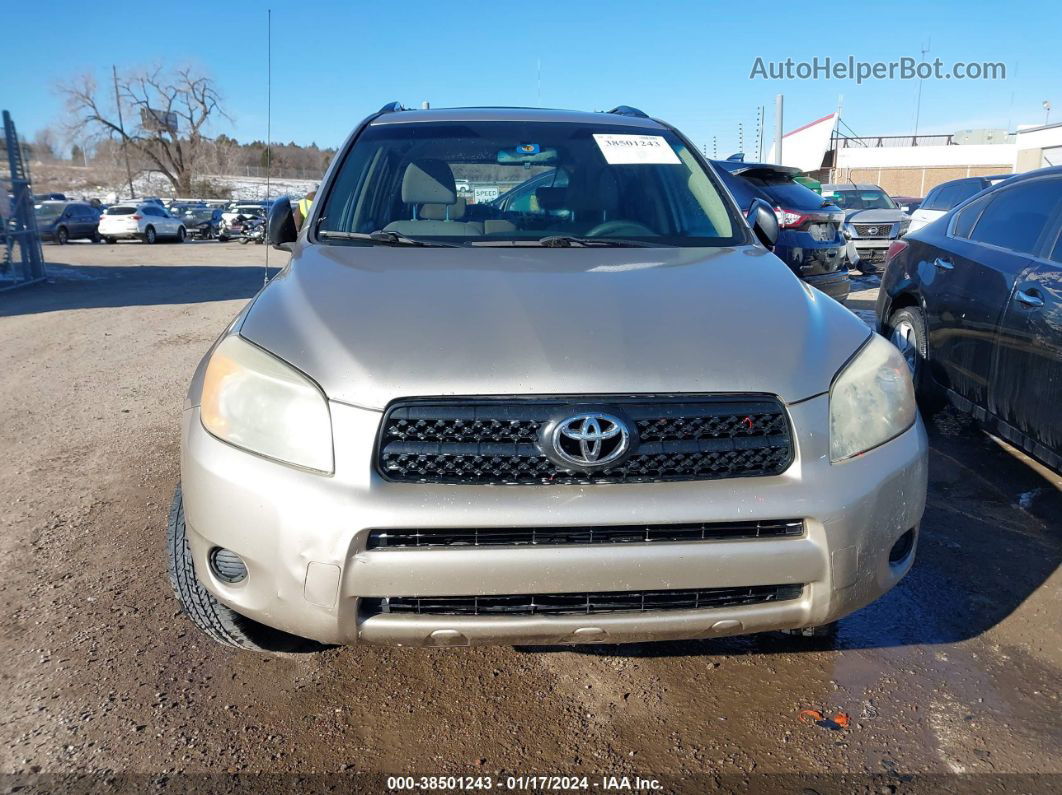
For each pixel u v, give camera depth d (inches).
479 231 123.5
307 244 120.1
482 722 95.0
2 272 597.3
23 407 229.0
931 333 187.2
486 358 82.4
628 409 80.9
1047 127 1314.0
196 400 90.6
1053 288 143.1
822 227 323.6
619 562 77.9
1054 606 118.3
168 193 2492.6
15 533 142.6
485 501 77.4
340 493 77.9
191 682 101.3
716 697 99.3
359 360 82.5
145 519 148.3
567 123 145.6
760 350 86.4
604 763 88.4
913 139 1706.4
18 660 105.1
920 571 128.5
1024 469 170.4
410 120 145.7
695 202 132.6
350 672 104.1
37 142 2566.4
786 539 80.8
